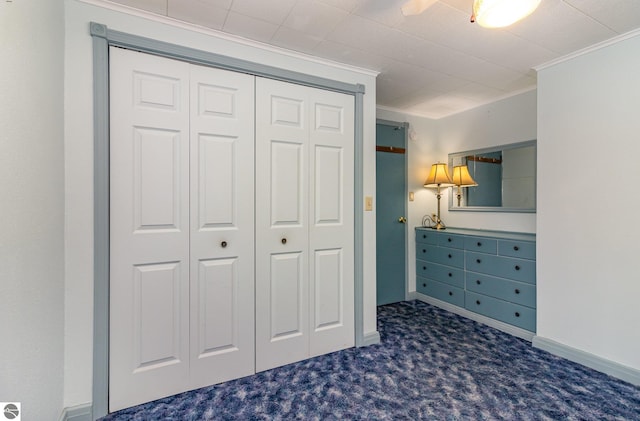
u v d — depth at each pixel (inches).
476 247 114.0
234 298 75.2
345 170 91.2
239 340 75.8
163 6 62.2
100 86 60.3
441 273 129.0
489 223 125.7
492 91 113.3
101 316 60.9
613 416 61.4
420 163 143.5
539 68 90.3
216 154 72.7
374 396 68.5
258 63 77.0
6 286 37.2
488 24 51.8
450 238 124.7
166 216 67.6
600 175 77.6
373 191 96.0
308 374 77.6
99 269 60.6
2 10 35.8
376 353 88.8
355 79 92.3
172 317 68.4
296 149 83.3
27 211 42.7
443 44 78.5
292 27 70.3
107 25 61.6
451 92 114.5
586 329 80.4
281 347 81.4
